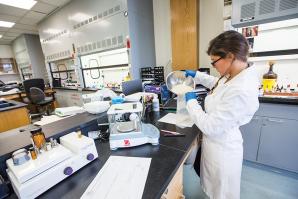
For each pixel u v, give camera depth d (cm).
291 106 159
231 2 198
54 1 347
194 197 155
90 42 338
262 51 201
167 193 85
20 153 72
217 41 87
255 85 85
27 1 340
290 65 189
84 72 405
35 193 64
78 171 79
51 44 456
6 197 68
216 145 100
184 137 106
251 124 183
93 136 111
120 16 270
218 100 95
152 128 107
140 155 88
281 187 163
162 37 314
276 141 173
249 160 193
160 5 304
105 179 71
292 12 159
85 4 323
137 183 67
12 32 544
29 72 654
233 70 91
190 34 256
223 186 102
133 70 280
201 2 258
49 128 104
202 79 148
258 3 173
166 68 321
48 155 74
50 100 427
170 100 183
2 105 256
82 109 155
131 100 152
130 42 270
